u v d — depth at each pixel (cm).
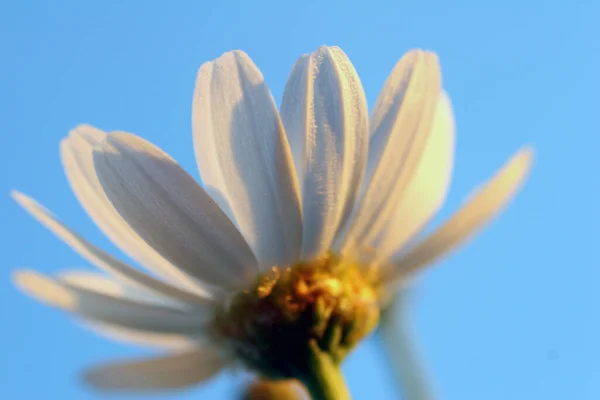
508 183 13
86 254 12
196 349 13
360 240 13
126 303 13
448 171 13
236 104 12
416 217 13
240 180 12
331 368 12
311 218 12
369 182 12
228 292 12
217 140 12
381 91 13
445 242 13
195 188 12
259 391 13
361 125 12
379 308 13
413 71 13
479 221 13
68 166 13
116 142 12
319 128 12
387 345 13
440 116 13
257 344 12
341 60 12
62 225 12
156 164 12
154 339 13
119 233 13
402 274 13
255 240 12
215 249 12
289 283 12
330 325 12
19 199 12
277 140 12
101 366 13
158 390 13
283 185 12
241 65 12
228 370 13
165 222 12
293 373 12
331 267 12
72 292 13
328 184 12
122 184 12
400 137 12
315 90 12
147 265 13
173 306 13
